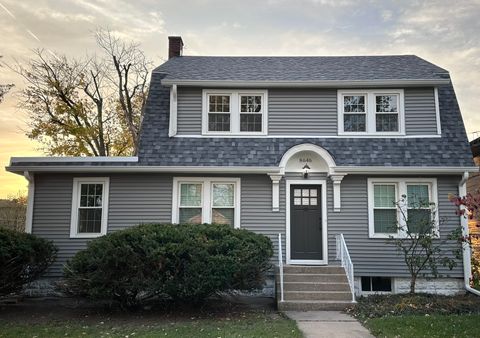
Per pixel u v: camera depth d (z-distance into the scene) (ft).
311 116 41.81
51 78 76.23
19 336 22.72
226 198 40.16
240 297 36.81
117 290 28.30
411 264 34.58
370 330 23.97
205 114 41.98
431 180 38.88
